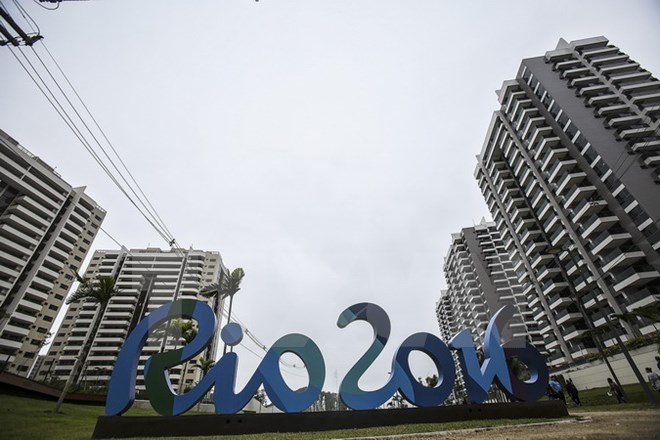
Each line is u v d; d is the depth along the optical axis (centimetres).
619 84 4806
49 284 6100
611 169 4162
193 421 966
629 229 3991
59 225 6369
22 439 985
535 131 5169
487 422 987
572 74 5212
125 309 7131
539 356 1196
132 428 942
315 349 1097
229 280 3488
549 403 1114
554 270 5050
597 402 1975
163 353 1043
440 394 1099
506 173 6216
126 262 7238
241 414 986
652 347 2536
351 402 1045
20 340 5597
